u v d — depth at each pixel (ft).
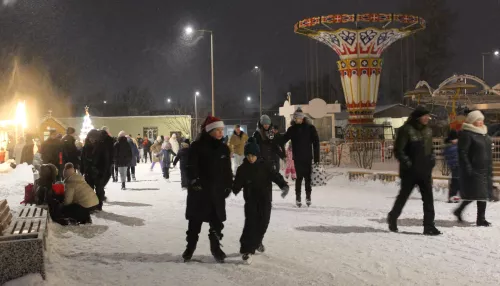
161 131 191.31
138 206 42.96
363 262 22.57
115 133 189.98
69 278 20.61
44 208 31.37
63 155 46.19
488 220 32.63
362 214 35.96
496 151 55.57
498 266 21.67
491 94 96.32
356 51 91.61
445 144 41.11
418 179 28.58
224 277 20.56
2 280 19.30
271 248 25.62
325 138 111.55
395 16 90.84
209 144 22.82
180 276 20.76
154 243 27.50
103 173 40.11
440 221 32.53
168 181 68.95
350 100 93.91
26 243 19.52
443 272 20.83
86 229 31.58
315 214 36.45
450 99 94.38
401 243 26.32
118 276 20.89
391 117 161.58
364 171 58.13
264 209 23.26
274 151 36.60
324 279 20.07
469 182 30.48
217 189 22.71
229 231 30.73
